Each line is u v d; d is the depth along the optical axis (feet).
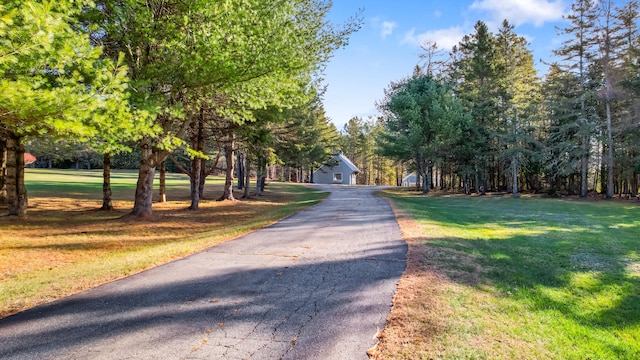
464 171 108.17
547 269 24.11
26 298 15.85
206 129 60.59
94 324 13.05
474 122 108.37
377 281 18.02
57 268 22.27
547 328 14.38
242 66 30.40
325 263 21.63
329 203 63.00
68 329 12.64
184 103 36.60
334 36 43.60
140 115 25.30
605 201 85.61
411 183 223.92
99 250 28.45
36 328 12.71
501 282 19.72
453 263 22.27
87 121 19.26
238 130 56.49
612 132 93.71
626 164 93.81
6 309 14.61
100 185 100.27
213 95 36.06
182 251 25.16
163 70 31.35
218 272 19.85
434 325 13.08
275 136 67.97
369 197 79.77
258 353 10.89
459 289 17.53
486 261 23.86
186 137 58.29
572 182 111.45
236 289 16.96
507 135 99.81
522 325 14.29
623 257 28.68
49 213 49.93
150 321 13.33
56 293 16.53
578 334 14.20
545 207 70.95
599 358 12.29
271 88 34.73
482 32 113.19
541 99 104.12
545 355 11.91
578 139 98.37
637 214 59.72
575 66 97.81
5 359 10.56
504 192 117.39
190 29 30.89
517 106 97.66
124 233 37.04
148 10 29.73
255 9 32.71
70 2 20.16
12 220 42.60
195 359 10.56
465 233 34.76
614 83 90.33
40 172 147.13
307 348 11.19
